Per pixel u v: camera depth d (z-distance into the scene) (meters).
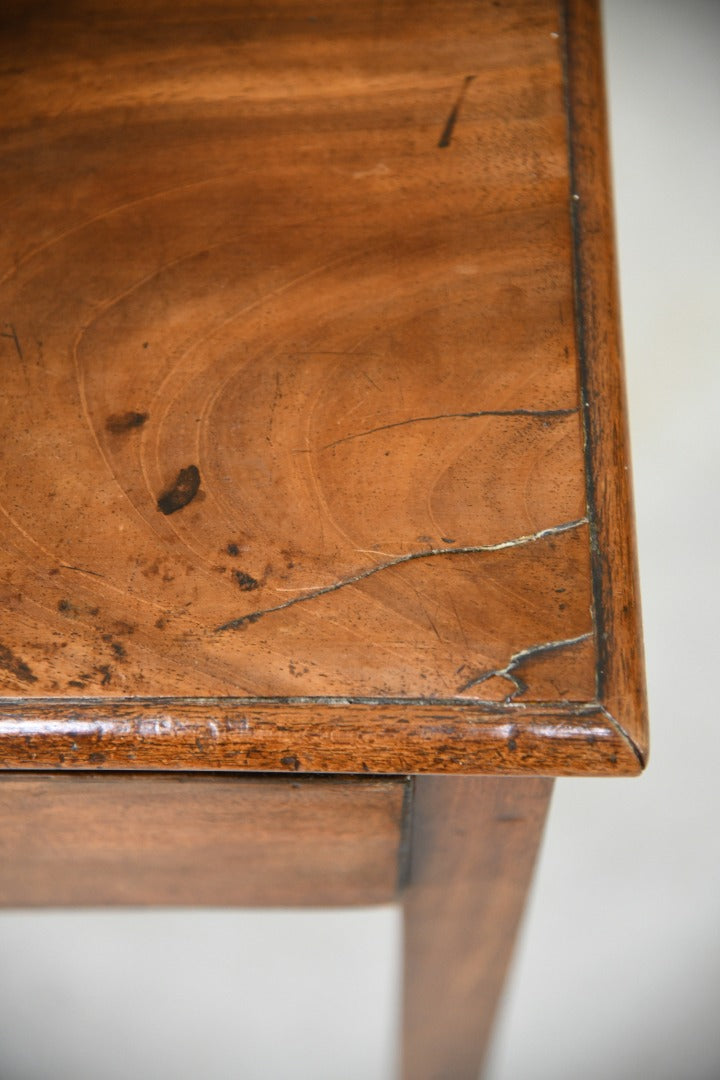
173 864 0.77
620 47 1.54
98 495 0.69
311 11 0.80
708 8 1.56
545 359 0.71
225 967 1.34
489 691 0.65
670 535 1.34
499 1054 1.30
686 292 1.43
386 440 0.70
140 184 0.76
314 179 0.75
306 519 0.68
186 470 0.69
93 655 0.66
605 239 0.74
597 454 0.69
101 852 0.75
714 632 1.31
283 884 0.79
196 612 0.67
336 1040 1.32
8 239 0.75
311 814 0.71
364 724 0.65
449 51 0.78
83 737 0.65
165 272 0.74
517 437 0.69
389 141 0.76
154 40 0.79
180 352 0.72
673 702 1.30
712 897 1.29
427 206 0.75
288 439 0.70
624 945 1.30
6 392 0.71
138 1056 1.31
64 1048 1.31
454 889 0.78
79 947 1.34
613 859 1.29
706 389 1.39
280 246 0.74
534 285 0.73
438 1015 0.94
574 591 0.67
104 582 0.67
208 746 0.65
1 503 0.69
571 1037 1.29
